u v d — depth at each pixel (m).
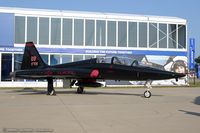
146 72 18.81
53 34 33.19
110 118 10.40
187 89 28.38
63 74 19.47
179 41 36.62
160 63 35.97
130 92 23.25
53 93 19.81
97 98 17.56
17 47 32.12
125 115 11.07
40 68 21.11
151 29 35.78
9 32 31.97
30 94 20.61
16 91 24.31
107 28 34.56
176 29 36.50
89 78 20.31
